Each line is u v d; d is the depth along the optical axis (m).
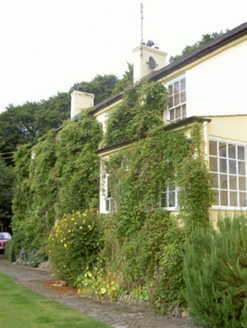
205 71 10.45
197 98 10.55
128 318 6.23
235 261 5.07
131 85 12.77
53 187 15.74
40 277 12.05
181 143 7.75
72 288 9.73
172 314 6.45
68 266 10.07
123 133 12.52
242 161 8.16
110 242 9.57
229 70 9.73
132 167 9.12
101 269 9.46
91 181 13.27
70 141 15.15
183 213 7.18
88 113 15.33
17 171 20.59
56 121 32.94
